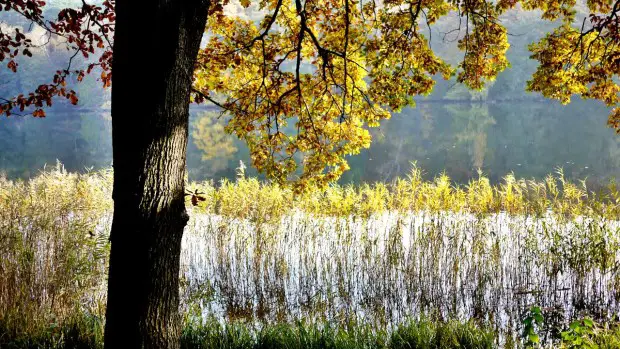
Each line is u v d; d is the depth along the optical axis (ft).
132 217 9.56
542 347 20.38
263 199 37.40
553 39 25.72
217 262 29.71
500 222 33.65
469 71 23.62
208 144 119.65
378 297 25.48
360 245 30.32
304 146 23.93
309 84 23.35
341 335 17.43
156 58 9.33
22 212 30.71
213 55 21.16
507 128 131.95
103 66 20.10
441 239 28.35
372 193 42.19
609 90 25.75
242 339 16.85
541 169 73.36
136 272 9.61
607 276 25.39
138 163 9.48
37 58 203.92
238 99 22.85
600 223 29.68
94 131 154.71
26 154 104.01
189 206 41.37
